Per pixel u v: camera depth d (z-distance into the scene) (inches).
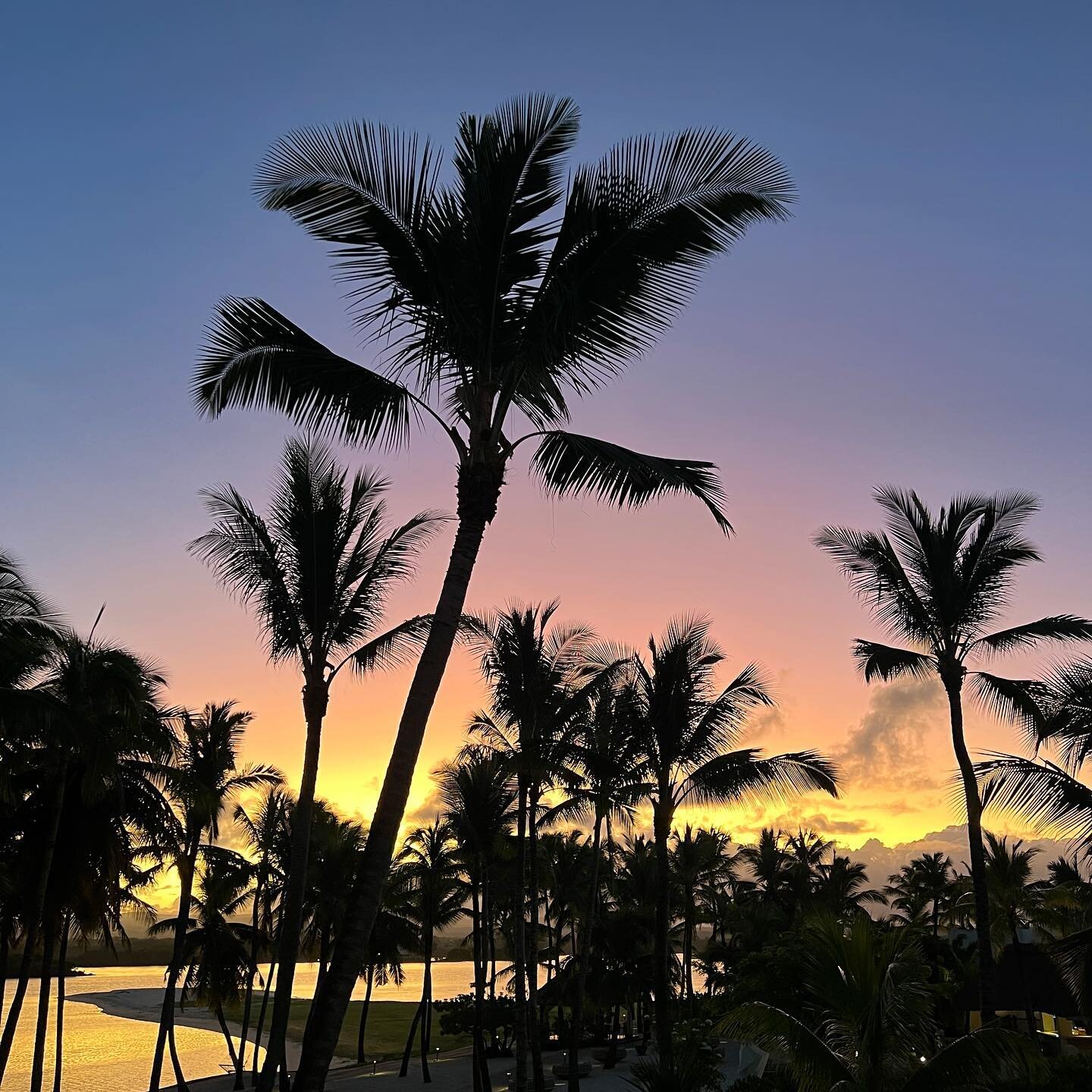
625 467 413.7
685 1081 914.7
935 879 2652.6
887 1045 554.3
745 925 2192.4
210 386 436.5
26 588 790.5
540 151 407.8
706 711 1068.5
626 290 417.1
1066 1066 610.5
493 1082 1715.1
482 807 1268.5
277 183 407.5
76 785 1005.2
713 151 403.5
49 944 1114.7
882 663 964.0
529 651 1043.3
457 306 410.0
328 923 1610.5
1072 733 697.0
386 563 776.9
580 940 1957.4
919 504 974.4
